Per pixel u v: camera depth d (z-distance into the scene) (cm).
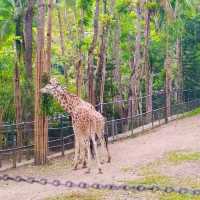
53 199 1269
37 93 1778
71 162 1805
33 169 1697
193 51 4188
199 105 3747
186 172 1538
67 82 2656
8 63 2253
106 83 2916
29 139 1881
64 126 2098
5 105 2050
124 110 2825
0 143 1817
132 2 3281
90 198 1266
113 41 3441
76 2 3253
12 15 2967
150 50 3969
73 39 3378
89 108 1677
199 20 4188
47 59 1798
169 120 2962
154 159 1767
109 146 2138
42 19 1800
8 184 1471
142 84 3712
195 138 2214
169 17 3259
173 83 4428
